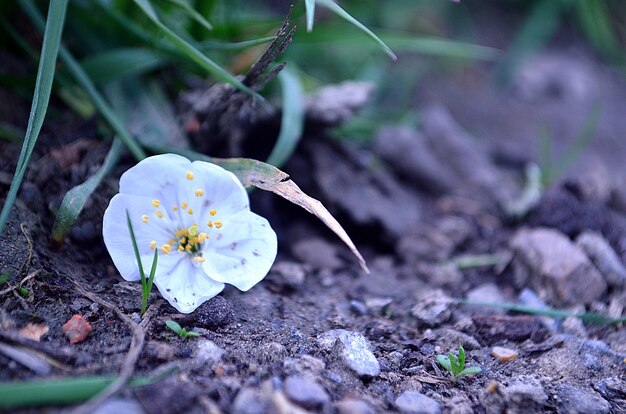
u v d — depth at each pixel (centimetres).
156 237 17
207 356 15
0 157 18
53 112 20
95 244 18
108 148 19
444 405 16
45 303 16
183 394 15
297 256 20
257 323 17
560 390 16
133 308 16
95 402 14
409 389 16
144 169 16
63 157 19
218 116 19
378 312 18
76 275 17
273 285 18
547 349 17
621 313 18
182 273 16
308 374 16
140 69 20
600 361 17
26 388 14
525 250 20
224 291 18
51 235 17
